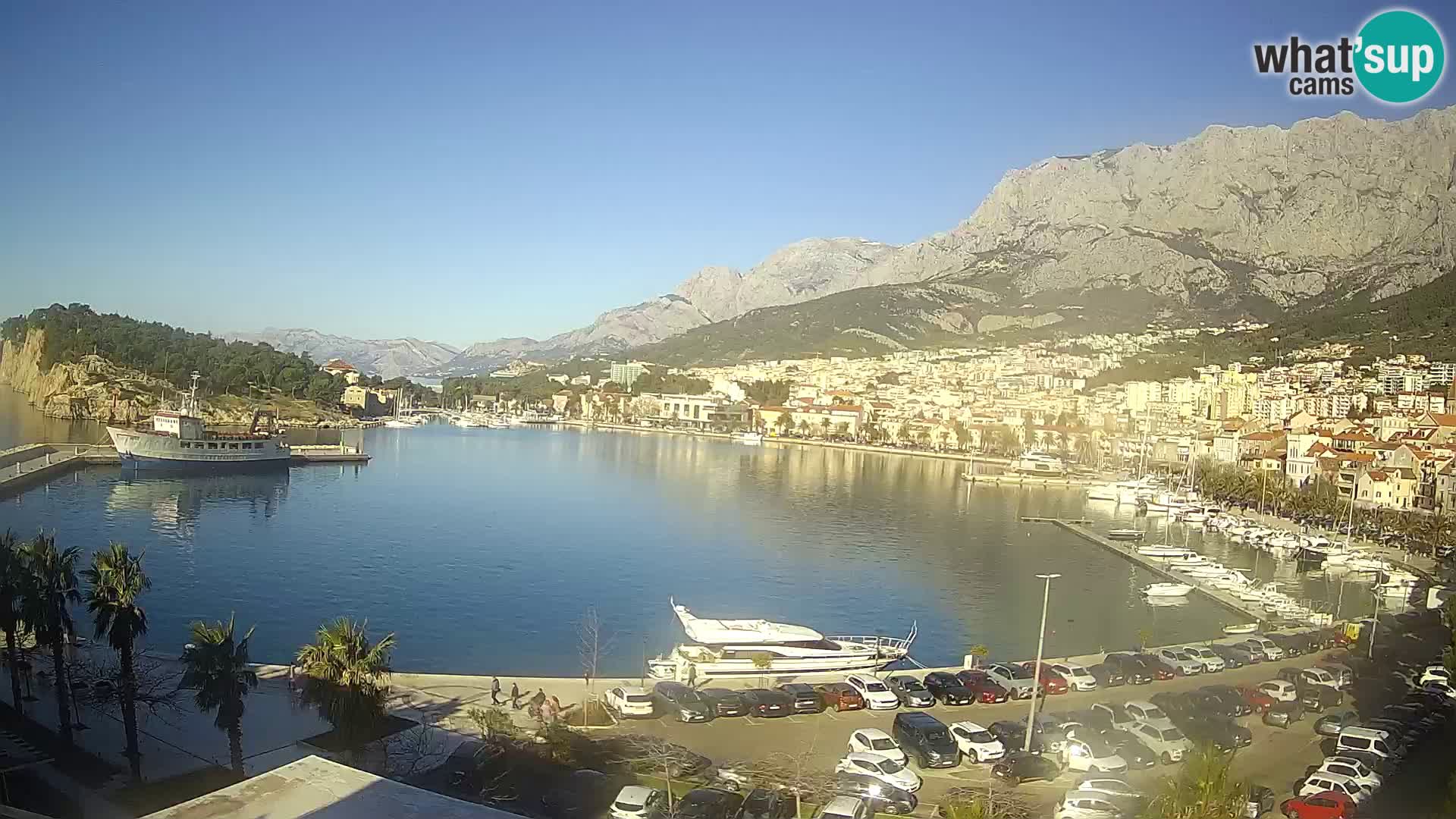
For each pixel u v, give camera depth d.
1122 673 76.88
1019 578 149.12
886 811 48.75
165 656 79.19
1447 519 175.62
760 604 126.88
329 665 57.84
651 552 160.38
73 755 54.97
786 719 65.06
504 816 26.16
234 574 129.00
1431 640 92.75
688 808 46.59
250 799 26.73
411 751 56.03
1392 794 52.03
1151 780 54.31
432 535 166.88
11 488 191.38
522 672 92.12
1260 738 62.78
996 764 54.97
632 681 73.88
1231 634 102.81
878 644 94.94
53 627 58.41
